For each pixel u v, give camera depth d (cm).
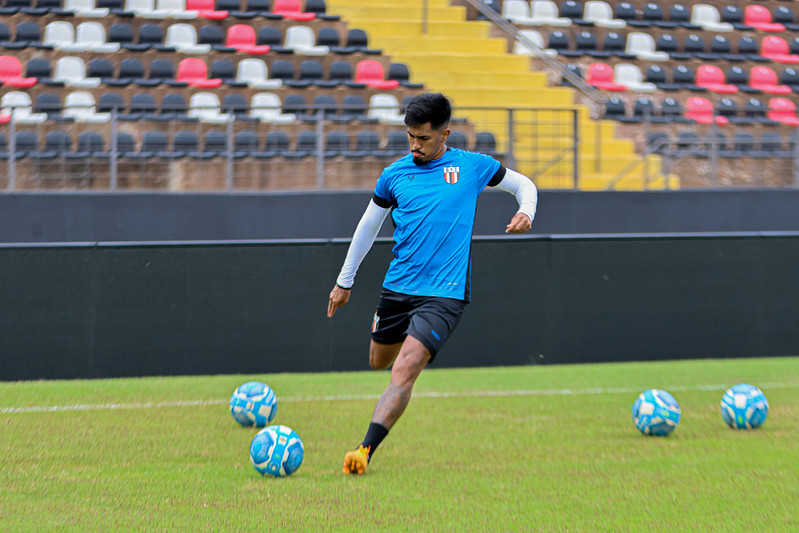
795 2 6450
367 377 2836
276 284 2953
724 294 3253
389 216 3875
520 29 5825
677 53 6019
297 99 4778
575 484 1340
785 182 4806
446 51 5447
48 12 5197
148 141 4209
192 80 5009
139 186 4194
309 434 1789
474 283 3089
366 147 4359
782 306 3291
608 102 5194
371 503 1215
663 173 4653
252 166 4316
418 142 1391
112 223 3812
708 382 2655
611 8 6131
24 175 4097
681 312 3225
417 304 1410
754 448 1627
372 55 5219
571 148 4225
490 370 2994
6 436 1761
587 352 3162
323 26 5438
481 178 1444
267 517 1141
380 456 1559
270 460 1372
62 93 4706
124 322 2859
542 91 5141
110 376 2845
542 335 3130
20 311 2797
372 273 3012
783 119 5481
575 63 5703
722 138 5056
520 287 3114
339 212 3922
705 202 4166
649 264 3200
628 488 1314
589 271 3159
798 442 1689
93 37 5188
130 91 4741
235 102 4766
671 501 1238
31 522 1117
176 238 3850
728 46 6059
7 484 1334
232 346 2928
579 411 2105
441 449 1625
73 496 1257
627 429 1845
